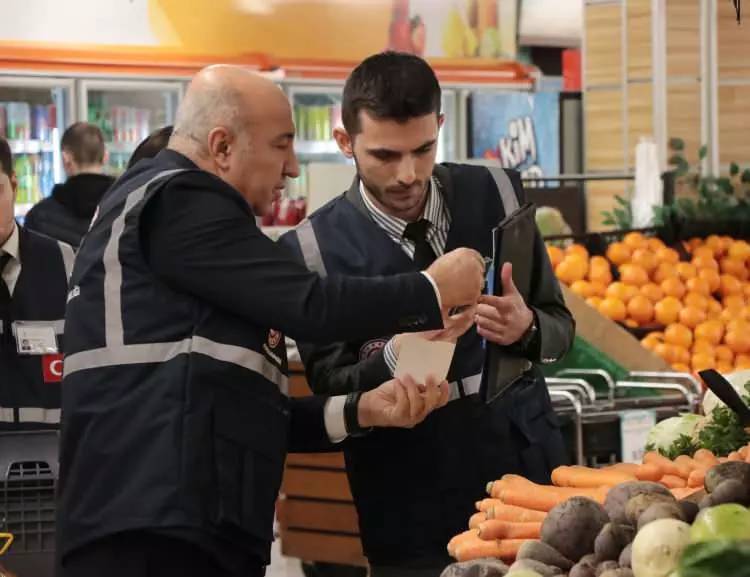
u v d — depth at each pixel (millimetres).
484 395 2705
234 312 2502
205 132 2602
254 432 2512
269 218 10219
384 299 2514
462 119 11188
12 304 3490
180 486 2430
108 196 2627
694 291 5473
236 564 2504
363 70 2725
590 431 3912
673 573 1738
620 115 9578
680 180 6848
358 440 2934
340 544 5047
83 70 9820
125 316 2502
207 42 10477
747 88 8445
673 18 8359
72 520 2508
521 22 12766
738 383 3291
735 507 1920
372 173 2773
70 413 2531
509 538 2420
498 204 3008
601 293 5441
